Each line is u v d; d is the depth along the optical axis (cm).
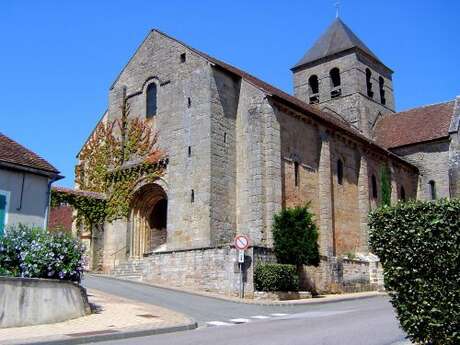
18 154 1992
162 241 3198
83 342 1159
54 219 3978
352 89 4716
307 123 3144
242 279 2231
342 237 3234
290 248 2402
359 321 1466
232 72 3011
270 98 2859
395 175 4047
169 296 2127
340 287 2792
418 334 1020
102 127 3509
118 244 3152
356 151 3575
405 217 1069
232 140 2944
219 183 2803
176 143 3005
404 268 1049
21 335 1188
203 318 1642
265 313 1798
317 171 3164
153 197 3164
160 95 3206
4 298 1312
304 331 1274
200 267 2380
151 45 3356
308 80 4997
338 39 4959
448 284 998
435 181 4291
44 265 1476
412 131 4566
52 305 1410
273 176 2745
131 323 1402
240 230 2806
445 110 4616
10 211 1897
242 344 1088
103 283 2441
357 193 3516
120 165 3316
